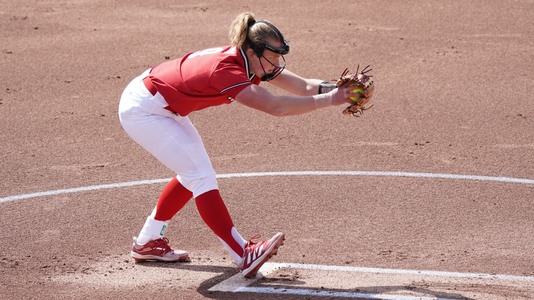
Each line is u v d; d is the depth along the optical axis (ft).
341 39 153.28
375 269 52.85
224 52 47.52
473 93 115.75
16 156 87.30
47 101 114.93
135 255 55.57
